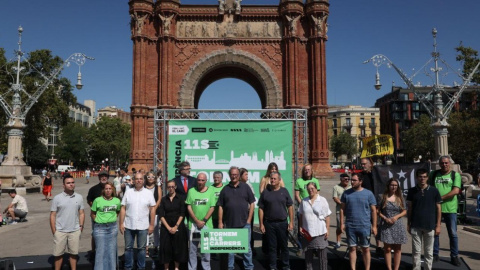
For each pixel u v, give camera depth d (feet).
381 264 38.93
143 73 144.36
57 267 35.04
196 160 48.24
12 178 116.37
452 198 38.52
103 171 40.29
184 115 138.21
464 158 221.25
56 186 161.07
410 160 326.44
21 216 66.44
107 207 34.50
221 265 34.81
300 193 41.50
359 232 34.71
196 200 35.86
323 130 145.79
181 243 35.88
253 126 48.75
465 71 139.33
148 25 148.15
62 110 226.17
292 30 147.43
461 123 204.95
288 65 147.74
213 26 150.20
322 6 148.05
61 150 394.52
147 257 42.06
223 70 169.37
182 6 149.28
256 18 151.12
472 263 39.14
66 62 124.88
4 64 189.26
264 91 152.66
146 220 36.14
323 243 34.45
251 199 36.50
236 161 48.37
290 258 40.70
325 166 144.46
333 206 83.35
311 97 149.38
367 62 115.65
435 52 109.91
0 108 188.34
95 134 363.35
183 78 147.74
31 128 212.84
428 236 34.71
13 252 44.68
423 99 113.19
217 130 48.57
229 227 35.09
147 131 144.97
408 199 35.68
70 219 35.19
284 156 48.65
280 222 35.68
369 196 35.01
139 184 36.19
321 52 148.15
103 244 34.12
